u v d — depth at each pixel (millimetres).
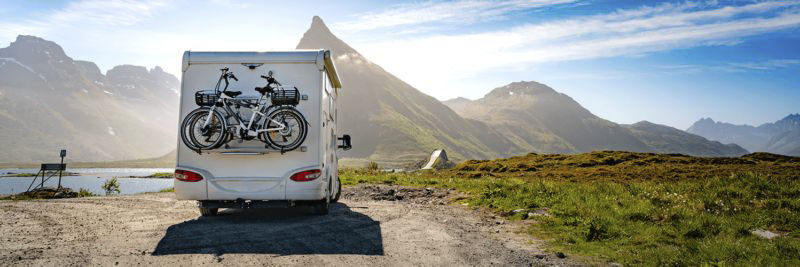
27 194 17828
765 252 6387
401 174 30984
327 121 10453
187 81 9609
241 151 9242
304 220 9867
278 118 9250
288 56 9727
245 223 9406
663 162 36656
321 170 9547
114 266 5902
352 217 10320
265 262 6266
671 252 6621
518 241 7949
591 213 9531
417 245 7480
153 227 8797
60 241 7332
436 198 14836
